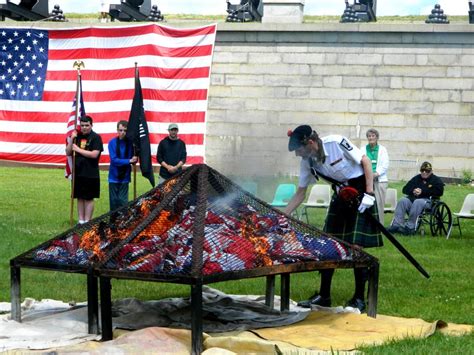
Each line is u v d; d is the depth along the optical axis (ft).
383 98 94.73
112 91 72.84
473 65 92.79
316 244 24.20
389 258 39.83
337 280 33.58
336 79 95.71
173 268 20.84
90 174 48.21
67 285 31.12
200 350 20.24
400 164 93.04
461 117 92.73
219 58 98.02
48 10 108.68
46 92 76.48
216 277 20.74
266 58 97.19
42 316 25.11
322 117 95.91
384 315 25.88
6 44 76.54
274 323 24.06
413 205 49.98
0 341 21.53
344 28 94.89
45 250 24.09
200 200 22.85
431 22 98.48
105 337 21.68
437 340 21.94
